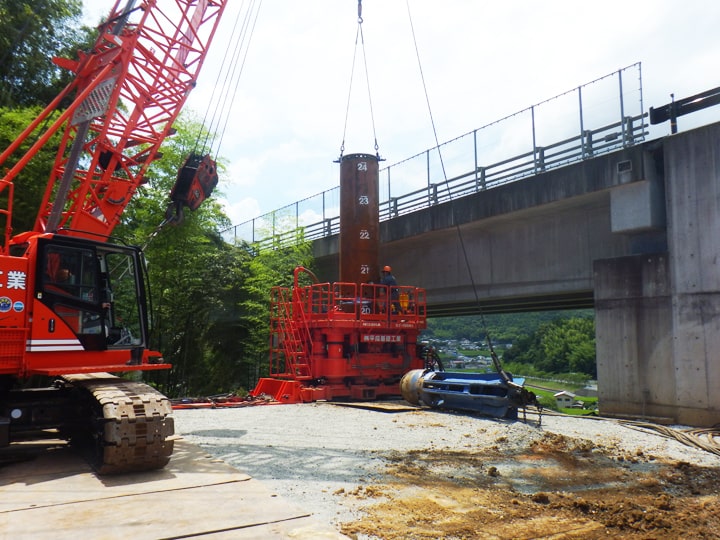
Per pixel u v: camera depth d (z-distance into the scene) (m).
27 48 19.73
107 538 4.69
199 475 6.95
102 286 8.09
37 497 5.95
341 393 16.02
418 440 9.80
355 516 5.53
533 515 5.71
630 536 5.13
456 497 6.27
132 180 13.87
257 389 17.19
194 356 26.59
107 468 6.77
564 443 9.61
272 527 4.99
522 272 18.95
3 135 16.08
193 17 14.72
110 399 6.96
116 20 12.62
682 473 7.74
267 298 24.70
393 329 17.09
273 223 28.52
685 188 13.52
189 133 23.08
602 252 16.67
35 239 7.53
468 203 19.25
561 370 94.06
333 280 28.02
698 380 12.89
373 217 17.95
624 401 14.33
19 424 7.73
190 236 23.42
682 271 13.40
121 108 21.30
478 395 12.62
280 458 8.16
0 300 7.16
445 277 21.78
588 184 15.73
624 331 14.47
